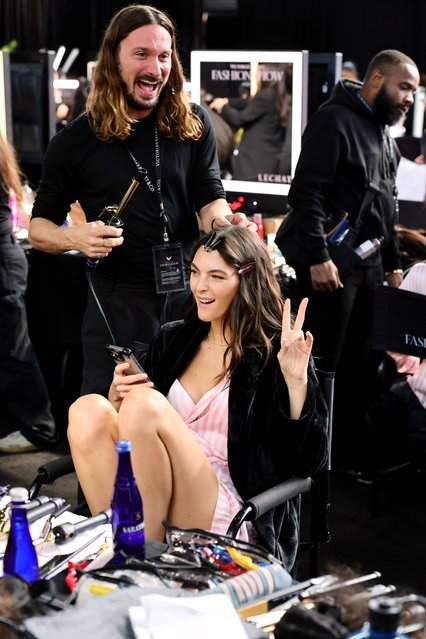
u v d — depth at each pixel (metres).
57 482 4.43
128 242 3.45
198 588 1.95
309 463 2.58
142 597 1.79
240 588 1.94
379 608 1.60
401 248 5.02
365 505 4.26
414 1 13.88
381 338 3.87
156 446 2.53
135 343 3.28
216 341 2.77
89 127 3.42
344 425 4.69
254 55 5.06
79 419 2.59
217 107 5.21
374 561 3.73
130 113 3.40
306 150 4.37
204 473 2.62
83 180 3.47
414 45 13.97
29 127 5.83
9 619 1.79
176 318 3.52
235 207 5.29
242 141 5.19
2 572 2.14
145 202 3.43
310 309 4.46
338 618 1.77
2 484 4.39
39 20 15.48
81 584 1.96
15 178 4.59
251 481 2.63
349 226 4.41
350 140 4.35
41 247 3.44
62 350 5.19
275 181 5.16
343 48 14.47
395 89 4.34
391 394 3.96
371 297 4.52
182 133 3.46
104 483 2.59
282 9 14.83
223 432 2.70
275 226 5.25
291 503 2.69
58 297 4.98
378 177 4.46
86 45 15.46
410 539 3.94
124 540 2.16
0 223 4.57
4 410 5.30
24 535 2.09
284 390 2.56
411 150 5.13
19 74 5.77
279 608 1.93
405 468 4.50
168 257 3.45
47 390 5.20
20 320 4.74
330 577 1.96
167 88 3.42
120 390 2.66
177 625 1.74
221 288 2.64
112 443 2.60
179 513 2.62
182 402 2.77
